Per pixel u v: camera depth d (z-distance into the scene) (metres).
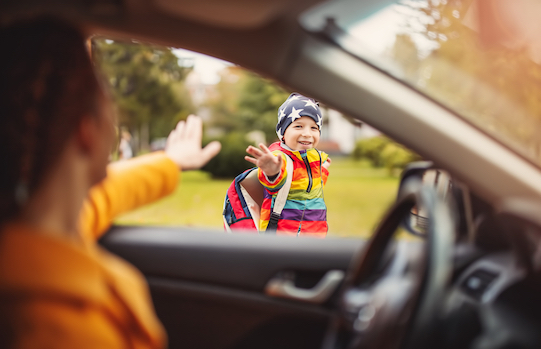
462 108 1.19
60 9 1.00
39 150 0.57
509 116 1.30
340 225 5.97
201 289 1.90
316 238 1.92
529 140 1.18
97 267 0.57
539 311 1.02
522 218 1.03
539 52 2.01
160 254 1.92
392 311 1.00
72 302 0.51
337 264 1.85
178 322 1.92
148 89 10.76
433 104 1.09
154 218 6.03
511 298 1.04
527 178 1.07
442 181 1.38
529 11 1.88
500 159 1.07
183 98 12.59
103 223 1.17
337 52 1.04
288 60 1.02
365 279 1.23
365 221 6.26
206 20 0.99
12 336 0.47
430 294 0.86
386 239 1.21
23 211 0.56
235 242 1.92
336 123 19.75
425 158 1.08
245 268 1.89
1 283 0.50
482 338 0.98
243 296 1.88
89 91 0.62
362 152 15.00
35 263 0.51
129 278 0.64
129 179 1.23
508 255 1.19
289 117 2.58
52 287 0.50
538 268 1.04
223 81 16.66
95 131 0.63
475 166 1.07
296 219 2.41
